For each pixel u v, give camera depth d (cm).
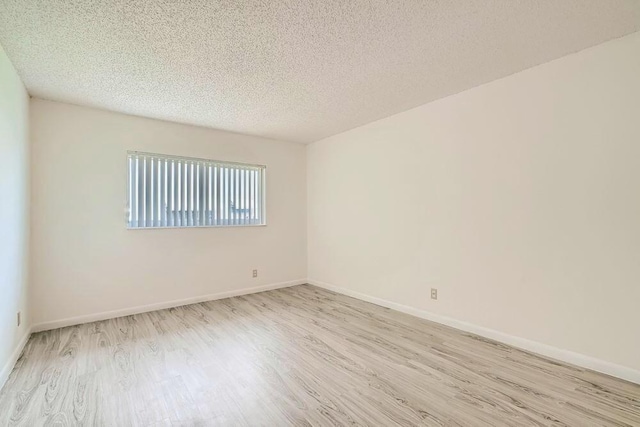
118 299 343
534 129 250
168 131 379
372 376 214
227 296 423
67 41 204
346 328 307
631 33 204
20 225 257
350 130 425
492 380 208
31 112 296
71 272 316
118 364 232
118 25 188
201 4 170
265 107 335
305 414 174
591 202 222
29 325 286
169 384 205
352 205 425
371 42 212
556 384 203
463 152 298
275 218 473
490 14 183
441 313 318
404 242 355
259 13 178
